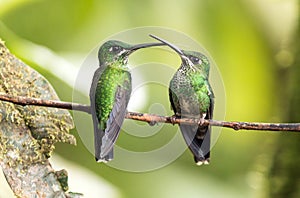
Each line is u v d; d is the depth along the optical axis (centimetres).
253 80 1213
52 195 534
